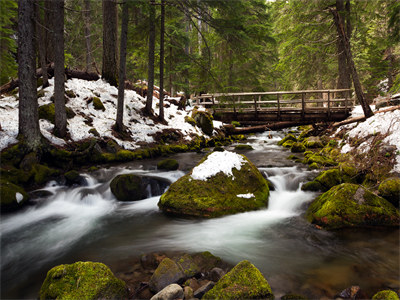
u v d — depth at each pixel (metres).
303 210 5.23
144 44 12.78
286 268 3.33
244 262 2.87
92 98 11.66
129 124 11.47
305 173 7.19
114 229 4.75
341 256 3.57
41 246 4.16
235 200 5.21
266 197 5.55
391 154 6.00
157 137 11.42
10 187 5.56
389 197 4.72
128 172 7.78
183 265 3.16
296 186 6.48
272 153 10.90
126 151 9.45
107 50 13.84
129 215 5.35
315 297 2.71
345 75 13.45
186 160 9.66
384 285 2.90
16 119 8.39
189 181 5.55
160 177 6.91
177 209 5.19
